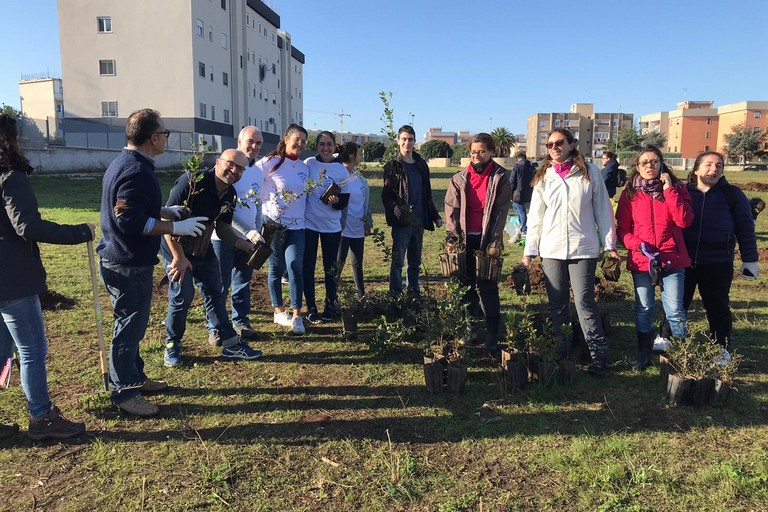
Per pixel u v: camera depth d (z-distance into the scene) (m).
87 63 36.34
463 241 5.09
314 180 5.52
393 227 5.80
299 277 5.36
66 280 7.45
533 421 3.66
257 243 4.42
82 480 2.96
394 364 4.69
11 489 2.88
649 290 4.45
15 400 3.85
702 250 4.49
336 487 2.92
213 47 39.81
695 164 4.62
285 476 3.02
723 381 3.83
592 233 4.34
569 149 4.33
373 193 23.80
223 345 4.73
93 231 3.39
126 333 3.56
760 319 5.87
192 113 36.84
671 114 100.31
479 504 2.78
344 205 5.66
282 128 57.41
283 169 5.24
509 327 4.44
